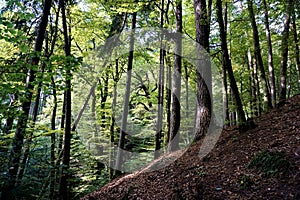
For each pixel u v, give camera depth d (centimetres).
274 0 943
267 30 994
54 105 884
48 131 629
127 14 1133
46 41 822
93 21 1009
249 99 1223
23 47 457
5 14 693
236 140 664
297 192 375
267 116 806
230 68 660
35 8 761
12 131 584
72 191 926
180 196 477
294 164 435
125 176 795
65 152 642
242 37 1264
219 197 432
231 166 530
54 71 503
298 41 966
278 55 1445
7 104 458
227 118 949
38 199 625
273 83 981
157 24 1186
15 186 496
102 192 682
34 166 622
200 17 758
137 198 557
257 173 460
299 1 781
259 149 550
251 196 405
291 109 770
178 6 962
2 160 485
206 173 538
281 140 552
